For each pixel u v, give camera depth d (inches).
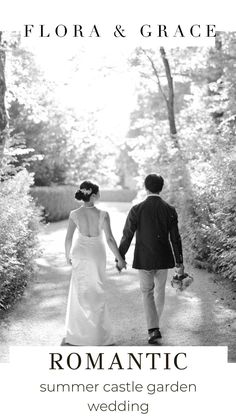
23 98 640.4
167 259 257.4
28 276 390.9
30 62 697.6
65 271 459.8
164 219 256.2
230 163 419.8
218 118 710.5
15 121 979.3
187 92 1209.4
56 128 1019.3
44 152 1025.5
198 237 442.6
